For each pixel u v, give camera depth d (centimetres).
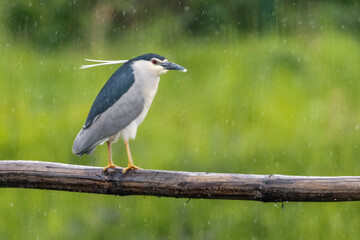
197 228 1071
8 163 560
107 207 1119
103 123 686
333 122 1417
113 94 695
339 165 1261
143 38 1998
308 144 1320
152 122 1422
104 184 554
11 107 1468
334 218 1080
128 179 550
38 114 1446
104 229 1068
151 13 2103
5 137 1325
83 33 1991
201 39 2019
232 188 532
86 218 1088
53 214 1093
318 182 520
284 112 1449
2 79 1608
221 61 1777
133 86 700
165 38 2003
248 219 1082
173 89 1605
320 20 2053
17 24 1919
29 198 1124
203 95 1557
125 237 1057
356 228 1059
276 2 2102
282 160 1268
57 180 558
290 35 1995
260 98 1519
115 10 2055
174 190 543
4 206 1099
